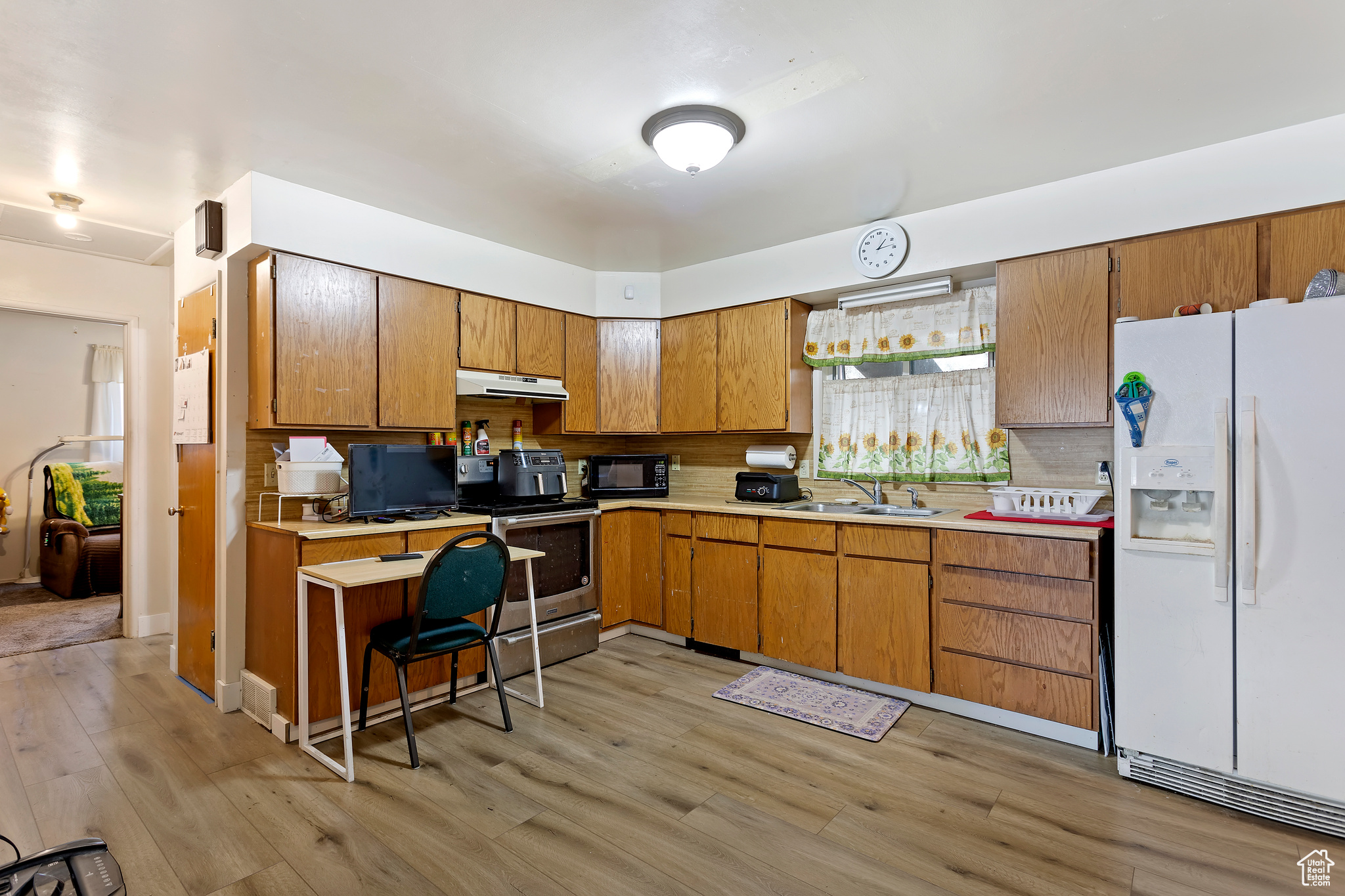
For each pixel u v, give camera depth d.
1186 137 2.42
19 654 3.63
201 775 2.28
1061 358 2.79
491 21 1.76
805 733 2.63
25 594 5.04
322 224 2.88
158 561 4.03
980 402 3.32
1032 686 2.61
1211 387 2.12
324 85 2.07
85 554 4.90
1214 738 2.11
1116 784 2.25
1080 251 2.75
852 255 3.40
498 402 3.97
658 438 4.59
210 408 2.98
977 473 3.30
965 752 2.48
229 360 2.83
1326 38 1.82
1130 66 1.97
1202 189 2.49
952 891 1.69
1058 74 2.01
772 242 3.66
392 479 2.89
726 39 1.85
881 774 2.31
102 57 1.91
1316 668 1.95
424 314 3.26
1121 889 1.70
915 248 3.20
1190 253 2.51
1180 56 1.92
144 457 3.97
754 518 3.42
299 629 2.43
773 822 2.01
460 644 2.50
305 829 1.96
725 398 3.92
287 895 1.67
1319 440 1.95
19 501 5.51
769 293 3.74
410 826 1.98
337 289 2.92
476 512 3.26
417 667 2.91
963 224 3.06
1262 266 2.38
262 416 2.77
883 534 2.98
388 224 3.12
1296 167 2.32
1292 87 2.08
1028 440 3.17
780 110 2.23
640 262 4.03
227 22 1.75
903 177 2.78
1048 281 2.83
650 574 3.89
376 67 1.97
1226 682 2.09
